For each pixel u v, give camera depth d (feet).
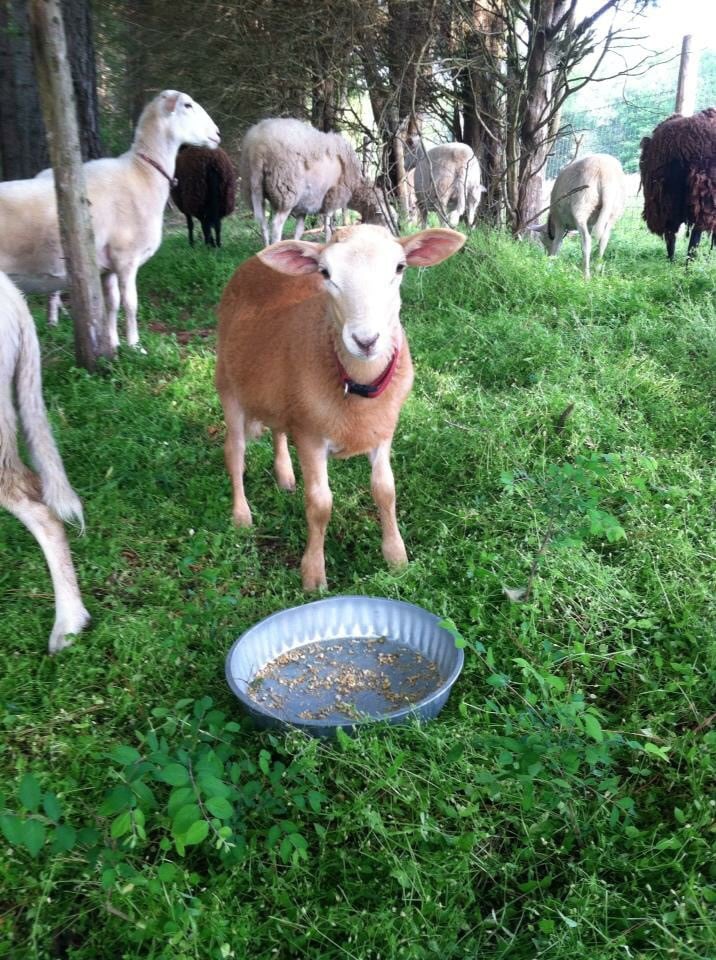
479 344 7.60
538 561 4.09
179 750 2.81
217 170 13.83
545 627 3.95
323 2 11.45
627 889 2.66
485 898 2.75
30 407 4.16
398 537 4.76
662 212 11.50
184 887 2.66
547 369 6.95
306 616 3.96
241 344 4.89
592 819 2.86
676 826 2.87
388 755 3.14
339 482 5.61
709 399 6.33
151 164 8.43
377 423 4.38
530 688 3.56
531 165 12.42
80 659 3.87
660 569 4.25
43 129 11.17
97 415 6.59
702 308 8.04
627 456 5.28
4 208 7.43
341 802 3.01
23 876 2.77
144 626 4.03
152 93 17.74
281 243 3.99
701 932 2.39
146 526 5.16
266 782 3.13
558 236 12.81
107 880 2.47
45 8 6.53
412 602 4.22
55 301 9.01
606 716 3.45
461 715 3.43
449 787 2.97
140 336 8.66
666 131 11.05
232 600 4.08
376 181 12.78
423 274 9.63
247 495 5.64
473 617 3.89
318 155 12.93
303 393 4.28
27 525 4.13
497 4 11.73
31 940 2.57
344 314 3.78
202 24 14.06
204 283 10.87
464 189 15.39
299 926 2.55
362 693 3.64
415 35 11.60
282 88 13.96
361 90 12.68
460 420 6.16
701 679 3.51
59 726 3.49
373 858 2.72
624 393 6.26
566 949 2.39
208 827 2.55
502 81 11.44
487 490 5.24
